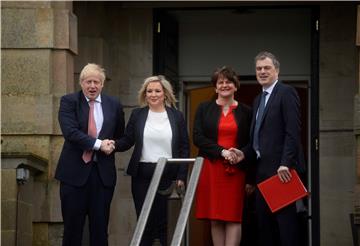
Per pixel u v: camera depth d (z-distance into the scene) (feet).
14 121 37.96
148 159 32.65
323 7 45.32
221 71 33.14
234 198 32.91
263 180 32.01
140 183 32.73
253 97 47.62
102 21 44.96
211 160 32.94
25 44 38.17
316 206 44.60
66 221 32.27
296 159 31.76
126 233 45.03
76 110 32.42
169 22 46.96
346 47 45.11
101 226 32.32
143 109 33.14
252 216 42.29
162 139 32.68
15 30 38.22
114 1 46.34
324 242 44.42
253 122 32.45
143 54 46.44
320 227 44.52
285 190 31.48
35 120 37.93
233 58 47.55
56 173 32.42
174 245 26.07
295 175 31.45
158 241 30.14
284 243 31.65
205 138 32.99
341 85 45.09
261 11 46.80
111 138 32.60
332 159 44.80
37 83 38.11
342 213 44.50
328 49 45.21
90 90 32.37
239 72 47.50
